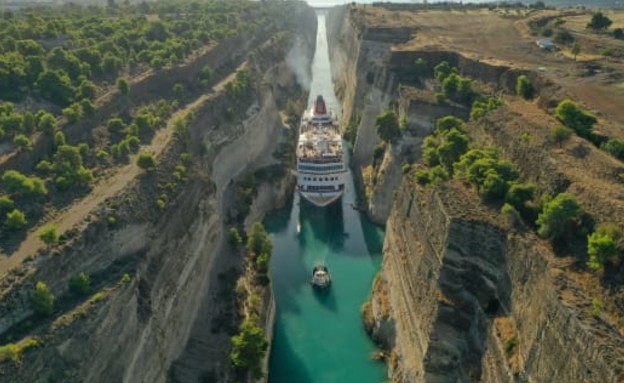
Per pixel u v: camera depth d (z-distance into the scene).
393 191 98.56
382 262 85.56
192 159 82.56
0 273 47.84
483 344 50.84
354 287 86.62
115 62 97.44
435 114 94.88
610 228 45.00
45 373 42.97
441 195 59.81
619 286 41.72
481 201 58.06
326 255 95.19
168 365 60.06
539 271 46.03
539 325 43.38
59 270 50.47
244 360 61.38
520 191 55.47
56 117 77.19
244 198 98.81
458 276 54.69
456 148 72.75
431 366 55.69
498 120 73.25
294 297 84.12
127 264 56.38
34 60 83.75
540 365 42.41
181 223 69.25
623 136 64.50
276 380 68.75
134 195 63.47
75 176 64.00
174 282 63.50
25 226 55.50
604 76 90.44
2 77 78.44
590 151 59.84
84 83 85.12
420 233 65.62
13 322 45.53
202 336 67.00
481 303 52.44
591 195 50.75
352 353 72.81
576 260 45.81
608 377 35.56
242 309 71.06
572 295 41.91
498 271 52.19
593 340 37.56
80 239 53.25
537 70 94.19
